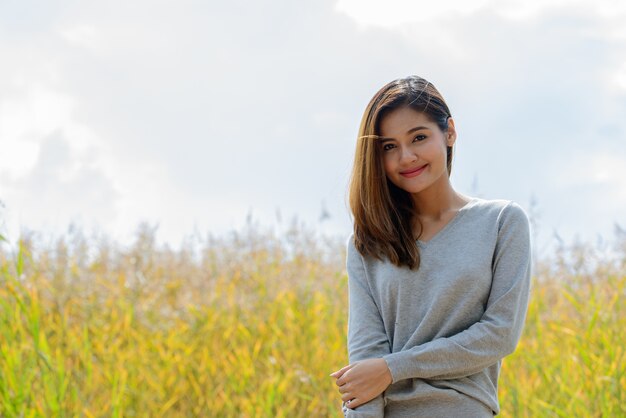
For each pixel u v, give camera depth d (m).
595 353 4.95
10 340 4.60
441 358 2.37
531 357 5.07
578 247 6.37
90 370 4.68
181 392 5.00
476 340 2.37
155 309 5.99
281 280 6.38
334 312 5.75
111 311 5.79
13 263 5.21
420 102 2.49
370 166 2.53
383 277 2.55
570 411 4.38
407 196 2.61
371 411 2.40
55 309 5.48
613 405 4.41
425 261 2.50
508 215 2.48
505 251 2.46
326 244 7.06
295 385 5.05
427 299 2.49
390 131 2.49
